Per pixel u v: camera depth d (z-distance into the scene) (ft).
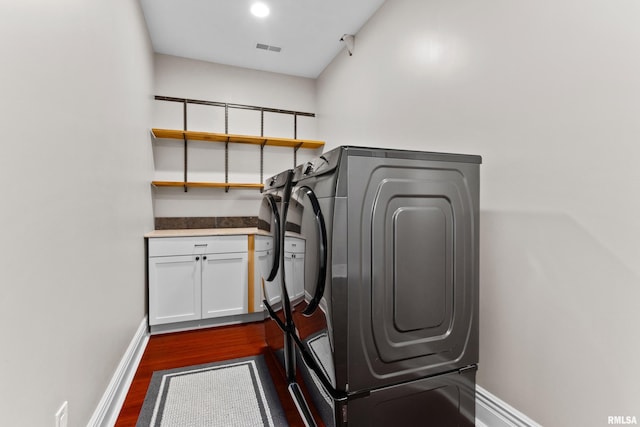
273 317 7.04
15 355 2.63
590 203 3.68
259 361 7.29
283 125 12.50
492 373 4.92
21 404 2.70
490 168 4.99
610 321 3.50
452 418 4.40
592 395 3.66
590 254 3.68
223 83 11.64
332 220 3.70
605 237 3.54
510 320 4.65
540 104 4.24
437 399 4.30
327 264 3.81
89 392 4.24
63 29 3.54
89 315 4.24
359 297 3.81
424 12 6.56
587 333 3.71
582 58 3.74
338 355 3.73
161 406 5.60
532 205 4.34
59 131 3.44
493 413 4.85
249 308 9.88
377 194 3.88
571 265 3.87
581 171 3.77
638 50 3.26
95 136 4.54
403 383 4.08
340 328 3.72
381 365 3.94
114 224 5.47
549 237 4.13
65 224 3.57
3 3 2.53
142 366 7.06
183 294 9.16
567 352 3.92
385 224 3.93
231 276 9.69
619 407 3.43
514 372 4.59
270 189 7.39
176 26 9.16
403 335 4.07
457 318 4.41
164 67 10.88
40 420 3.00
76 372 3.82
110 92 5.27
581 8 3.75
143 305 8.37
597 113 3.60
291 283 5.30
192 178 11.28
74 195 3.81
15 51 2.68
